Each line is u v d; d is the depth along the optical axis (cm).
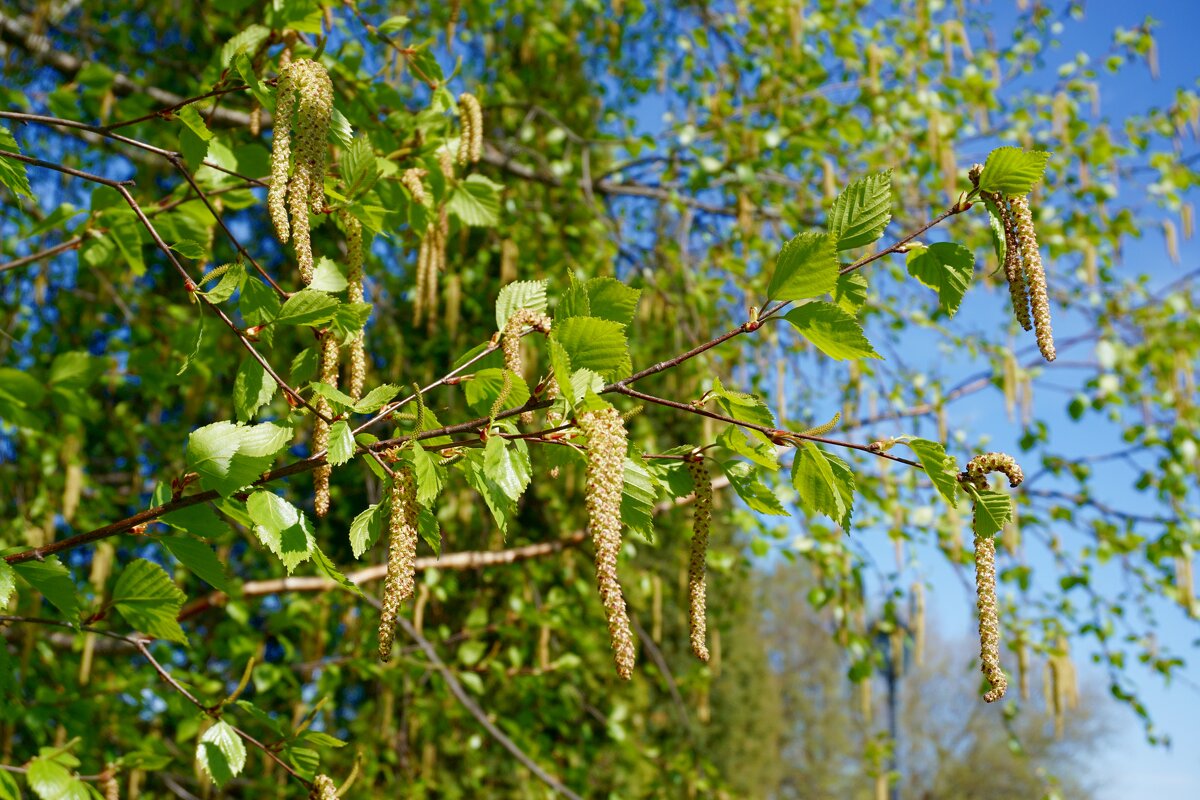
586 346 198
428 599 716
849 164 743
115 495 664
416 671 567
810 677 3108
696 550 215
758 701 2069
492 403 211
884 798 688
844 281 202
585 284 209
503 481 189
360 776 645
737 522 634
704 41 718
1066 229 743
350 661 569
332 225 657
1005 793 2703
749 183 660
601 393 196
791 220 689
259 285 225
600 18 813
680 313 692
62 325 685
